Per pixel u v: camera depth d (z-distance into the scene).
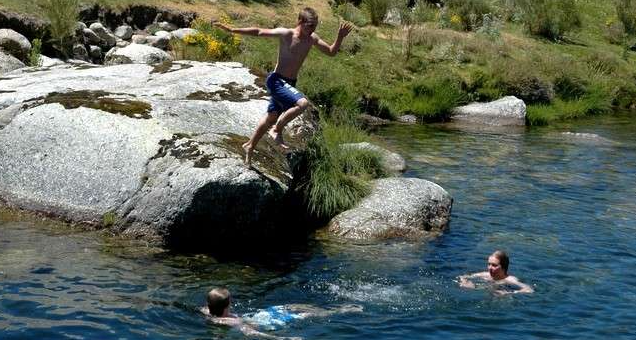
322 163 12.34
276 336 7.86
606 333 8.25
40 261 9.55
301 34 10.05
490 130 22.45
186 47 21.39
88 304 8.40
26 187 11.43
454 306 8.90
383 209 11.95
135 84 13.86
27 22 19.36
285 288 9.30
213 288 9.12
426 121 23.38
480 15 32.25
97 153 11.31
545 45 31.41
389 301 9.00
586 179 16.23
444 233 11.93
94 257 9.84
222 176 10.34
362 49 25.50
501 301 9.10
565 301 9.16
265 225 11.11
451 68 25.44
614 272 10.30
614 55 32.53
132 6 22.47
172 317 8.20
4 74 14.89
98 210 10.84
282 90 10.09
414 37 27.00
